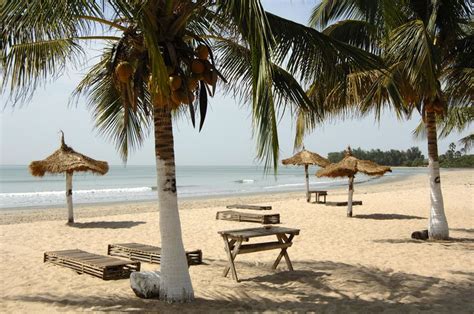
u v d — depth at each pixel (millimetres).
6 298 6074
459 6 8672
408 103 9250
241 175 94812
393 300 5750
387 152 133625
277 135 3598
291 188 42250
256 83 3820
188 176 88000
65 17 4094
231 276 7023
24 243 10984
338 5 8461
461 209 17156
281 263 8078
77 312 5379
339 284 6539
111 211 19719
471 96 9945
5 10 4043
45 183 57375
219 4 4395
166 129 5293
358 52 5637
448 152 83438
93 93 7016
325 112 9172
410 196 24062
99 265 7027
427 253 8758
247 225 14016
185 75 4844
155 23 4691
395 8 5750
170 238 5488
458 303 5594
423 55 7461
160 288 5613
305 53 5352
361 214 16391
